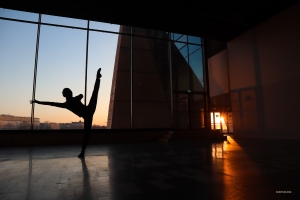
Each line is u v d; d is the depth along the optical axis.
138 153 5.56
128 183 2.51
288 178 2.71
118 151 6.12
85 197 2.00
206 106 12.68
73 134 9.55
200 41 13.32
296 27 9.10
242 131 11.92
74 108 4.72
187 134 10.88
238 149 6.21
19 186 2.39
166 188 2.30
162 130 11.40
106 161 4.21
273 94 10.10
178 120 11.88
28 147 7.89
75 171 3.23
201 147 7.04
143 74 13.09
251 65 11.46
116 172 3.15
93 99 4.99
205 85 12.89
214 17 10.27
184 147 7.15
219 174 2.97
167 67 13.02
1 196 2.03
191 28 11.41
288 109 9.34
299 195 2.04
